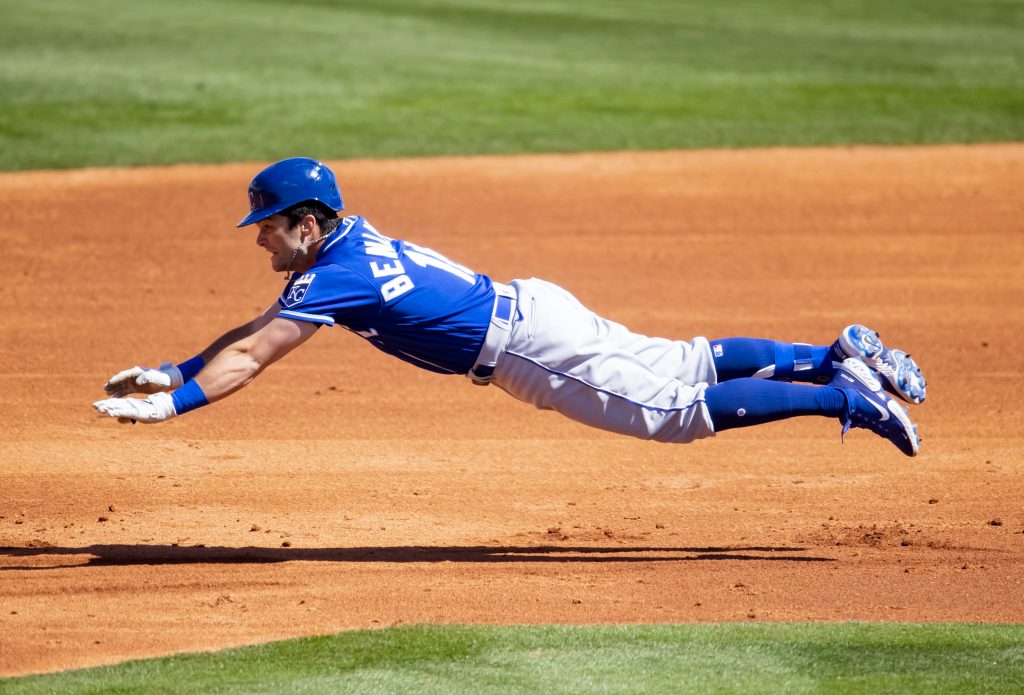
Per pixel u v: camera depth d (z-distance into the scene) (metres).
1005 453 28.16
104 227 48.16
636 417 20.20
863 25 97.00
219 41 82.31
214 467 26.86
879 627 18.33
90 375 33.19
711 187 54.94
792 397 20.02
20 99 66.31
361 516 24.11
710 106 69.31
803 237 48.22
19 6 90.94
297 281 19.48
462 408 31.27
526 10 98.75
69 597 19.78
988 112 68.12
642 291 41.59
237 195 52.50
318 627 18.55
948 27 96.25
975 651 17.34
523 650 17.34
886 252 46.47
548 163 58.34
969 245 47.28
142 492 25.23
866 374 20.20
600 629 18.12
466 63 78.62
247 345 19.25
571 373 20.02
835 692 15.98
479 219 49.84
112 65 74.38
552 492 25.67
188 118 64.19
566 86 73.25
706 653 17.25
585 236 47.91
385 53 80.56
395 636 17.83
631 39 88.75
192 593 20.00
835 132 64.31
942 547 22.53
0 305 39.31
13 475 26.08
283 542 22.55
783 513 24.47
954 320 39.00
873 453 28.22
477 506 24.80
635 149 61.03
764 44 87.94
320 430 29.45
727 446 28.75
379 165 57.25
